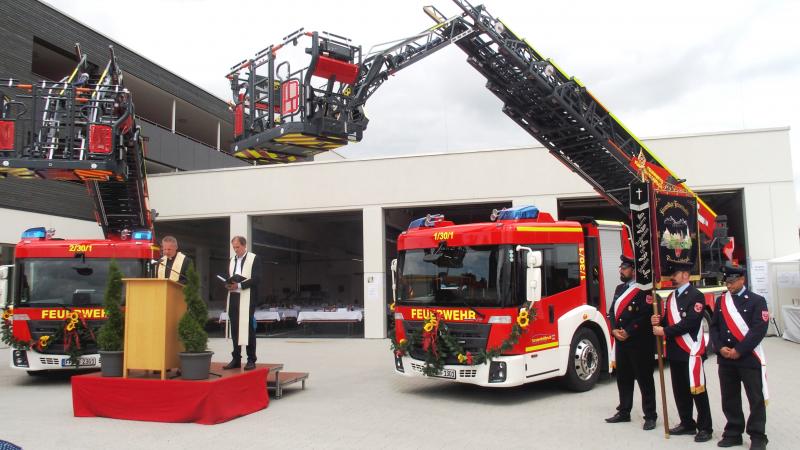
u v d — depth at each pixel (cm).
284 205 1956
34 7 1805
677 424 711
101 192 1277
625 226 1107
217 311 2314
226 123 2880
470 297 849
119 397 757
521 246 851
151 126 2252
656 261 684
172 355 767
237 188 2003
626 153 1202
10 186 1702
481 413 787
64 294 1032
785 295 1609
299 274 2984
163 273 891
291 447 624
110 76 1191
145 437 664
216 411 727
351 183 1902
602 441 638
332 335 2009
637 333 701
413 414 784
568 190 1730
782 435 643
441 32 1084
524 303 828
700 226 1304
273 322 2234
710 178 1664
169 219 2055
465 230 882
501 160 1788
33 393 966
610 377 1057
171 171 2411
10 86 1012
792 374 1038
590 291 976
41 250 1046
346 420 750
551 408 811
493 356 812
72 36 1953
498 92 1182
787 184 1627
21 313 1023
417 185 1844
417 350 903
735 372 601
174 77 2452
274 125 1000
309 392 952
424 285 905
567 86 1139
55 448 619
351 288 2958
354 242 3005
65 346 1005
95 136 994
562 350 888
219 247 2753
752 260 1631
